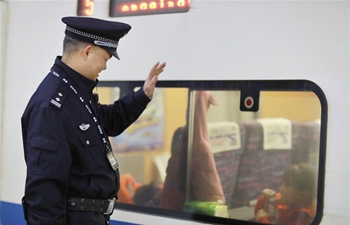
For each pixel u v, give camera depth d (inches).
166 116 118.6
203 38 111.7
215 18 110.0
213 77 110.8
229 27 108.4
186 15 113.7
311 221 102.1
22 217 136.2
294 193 104.3
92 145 89.0
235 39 107.8
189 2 113.2
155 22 117.6
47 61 132.7
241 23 107.1
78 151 87.8
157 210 120.8
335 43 97.8
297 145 103.4
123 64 122.6
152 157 121.6
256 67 105.7
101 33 89.8
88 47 89.7
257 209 108.9
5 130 139.2
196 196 116.2
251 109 107.6
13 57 138.0
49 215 83.4
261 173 108.3
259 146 108.0
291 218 104.7
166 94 117.7
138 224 122.6
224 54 109.3
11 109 138.3
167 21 116.1
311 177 102.1
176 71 115.3
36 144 84.2
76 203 88.4
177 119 117.2
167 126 118.9
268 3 104.1
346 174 97.3
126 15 121.6
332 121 98.4
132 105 103.6
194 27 112.7
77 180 88.4
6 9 138.9
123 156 125.6
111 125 103.5
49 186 83.5
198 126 114.9
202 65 112.0
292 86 102.4
